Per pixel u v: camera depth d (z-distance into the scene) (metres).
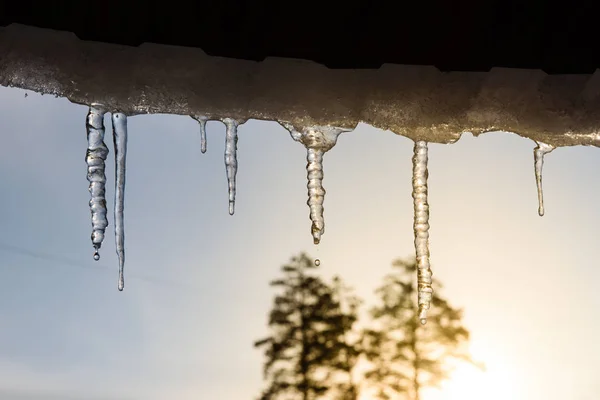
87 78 1.48
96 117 1.55
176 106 1.52
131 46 1.44
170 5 1.39
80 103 1.51
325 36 1.42
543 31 1.40
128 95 1.50
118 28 1.41
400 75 1.47
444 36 1.41
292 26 1.41
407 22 1.40
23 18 1.40
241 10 1.39
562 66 1.44
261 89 1.50
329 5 1.39
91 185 1.58
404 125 1.52
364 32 1.41
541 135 1.53
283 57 1.45
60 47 1.44
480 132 1.52
